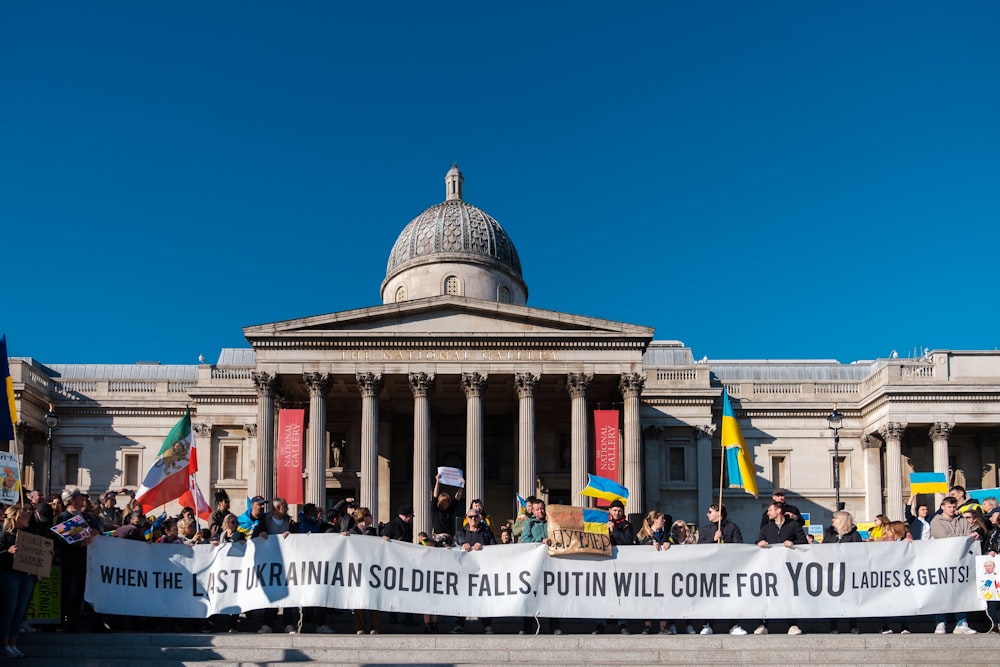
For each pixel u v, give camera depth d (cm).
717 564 2766
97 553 2761
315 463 6888
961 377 8206
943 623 2859
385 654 2588
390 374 7019
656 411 8625
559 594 2750
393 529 2942
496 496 8375
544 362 7019
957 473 8175
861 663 2550
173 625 2992
